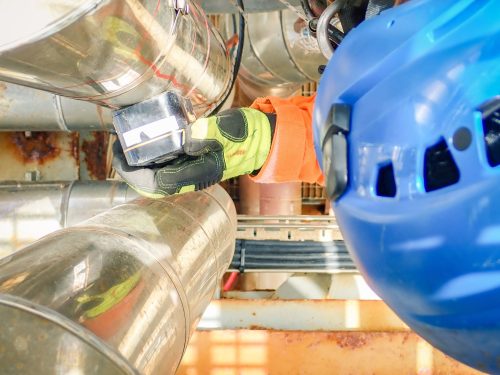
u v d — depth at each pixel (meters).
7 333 0.68
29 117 1.97
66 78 0.91
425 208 0.49
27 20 0.73
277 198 3.21
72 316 0.73
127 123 1.00
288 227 2.59
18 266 0.84
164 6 0.97
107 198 2.19
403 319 0.63
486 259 0.46
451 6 0.49
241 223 2.63
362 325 2.32
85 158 2.59
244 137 0.97
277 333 2.12
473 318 0.50
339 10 0.94
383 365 2.13
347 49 0.63
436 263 0.50
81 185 2.23
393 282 0.57
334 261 2.57
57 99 1.93
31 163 2.46
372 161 0.56
